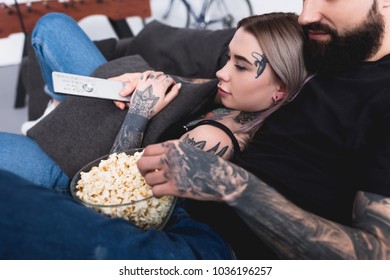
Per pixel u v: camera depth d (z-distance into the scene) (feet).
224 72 3.53
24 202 2.11
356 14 2.89
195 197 2.36
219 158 2.43
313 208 2.86
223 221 3.14
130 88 3.92
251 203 2.28
